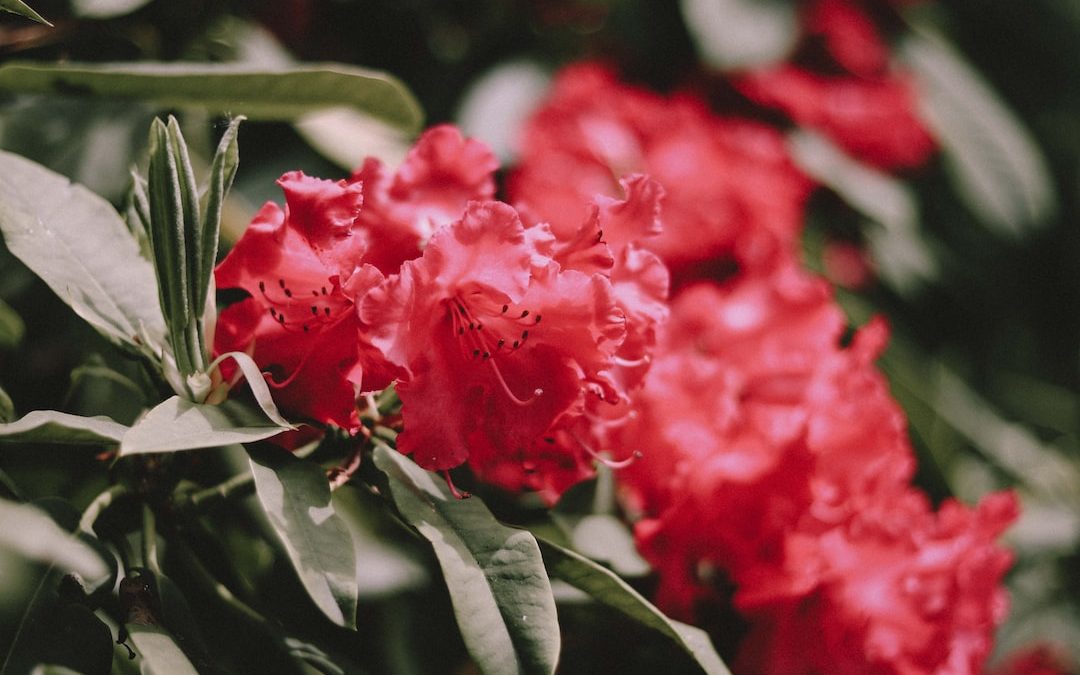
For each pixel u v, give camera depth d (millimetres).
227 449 527
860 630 543
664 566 529
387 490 460
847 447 559
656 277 490
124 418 530
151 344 463
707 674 477
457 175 490
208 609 487
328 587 425
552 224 652
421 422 446
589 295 453
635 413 500
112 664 450
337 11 730
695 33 758
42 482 512
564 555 469
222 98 529
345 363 452
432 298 451
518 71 775
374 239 480
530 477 482
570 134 674
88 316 462
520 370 464
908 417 743
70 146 573
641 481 542
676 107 709
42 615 428
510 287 450
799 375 581
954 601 561
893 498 575
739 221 672
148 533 464
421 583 599
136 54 605
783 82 773
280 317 456
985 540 584
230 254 452
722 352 606
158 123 441
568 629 551
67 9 570
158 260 445
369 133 653
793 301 609
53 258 469
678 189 672
